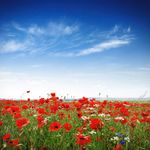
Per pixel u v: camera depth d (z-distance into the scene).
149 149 1.17
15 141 1.03
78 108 1.65
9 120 1.62
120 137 1.18
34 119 1.66
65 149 1.12
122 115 1.56
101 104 1.93
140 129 1.44
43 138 1.24
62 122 1.57
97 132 1.26
